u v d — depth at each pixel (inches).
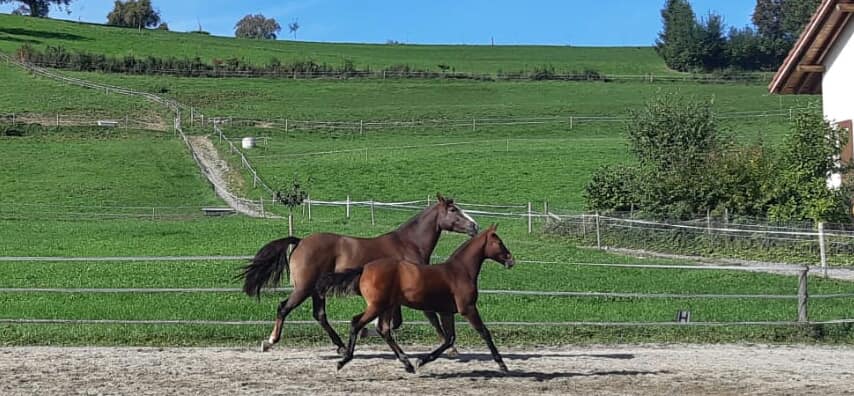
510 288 812.6
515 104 3270.2
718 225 1130.0
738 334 655.1
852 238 1029.8
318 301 556.7
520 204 1662.2
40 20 5039.4
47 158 2148.1
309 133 2669.8
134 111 2930.6
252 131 2652.6
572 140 2470.5
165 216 1606.8
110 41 4601.4
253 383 477.4
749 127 2539.4
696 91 3501.5
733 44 4431.6
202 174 2027.6
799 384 490.0
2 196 1743.4
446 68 4114.2
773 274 925.2
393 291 494.6
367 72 3905.0
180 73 3767.2
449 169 2011.6
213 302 739.4
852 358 577.3
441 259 865.5
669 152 1405.0
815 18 1071.6
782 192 1130.7
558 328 654.5
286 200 1589.6
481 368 528.7
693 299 783.1
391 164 2080.5
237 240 1170.6
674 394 463.8
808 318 684.1
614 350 599.5
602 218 1196.5
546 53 5216.5
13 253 1032.2
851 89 1084.5
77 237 1226.6
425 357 506.3
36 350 574.2
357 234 1227.2
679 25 4468.5
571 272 919.7
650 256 1085.1
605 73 4220.0
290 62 4089.6
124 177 1962.4
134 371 506.6
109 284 820.0
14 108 2844.5
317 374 503.8
